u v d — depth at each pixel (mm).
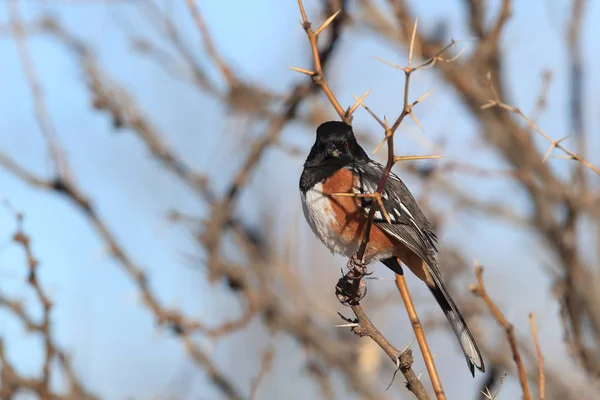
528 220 11578
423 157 6156
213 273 10961
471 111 11656
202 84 11531
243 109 11258
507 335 6219
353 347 11469
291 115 10844
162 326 10227
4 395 8688
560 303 9055
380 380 11484
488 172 11312
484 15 11625
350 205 8750
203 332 10305
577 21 11180
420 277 9102
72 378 9352
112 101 11281
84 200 10664
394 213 8734
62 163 10844
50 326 8828
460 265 11328
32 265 8562
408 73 5961
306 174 9156
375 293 12398
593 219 10977
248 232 12133
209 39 11047
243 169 10906
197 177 11781
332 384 11961
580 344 9117
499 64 11523
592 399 10516
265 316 11180
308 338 11203
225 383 10586
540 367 6133
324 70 10367
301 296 11594
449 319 8727
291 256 12109
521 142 11398
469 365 8422
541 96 10422
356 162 9195
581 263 10656
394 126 6055
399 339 12836
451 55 11484
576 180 11070
